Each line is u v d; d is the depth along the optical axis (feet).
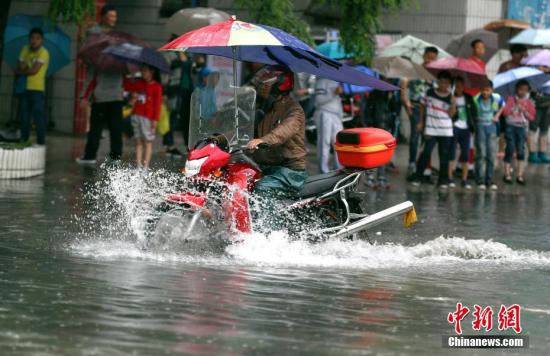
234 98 56.70
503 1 151.53
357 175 58.49
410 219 59.57
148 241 55.36
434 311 43.91
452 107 103.35
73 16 96.68
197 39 56.03
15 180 88.28
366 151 57.62
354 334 38.78
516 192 102.99
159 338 36.40
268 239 55.93
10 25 117.19
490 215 83.20
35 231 60.75
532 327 42.16
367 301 45.03
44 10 140.87
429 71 110.73
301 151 57.93
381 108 105.91
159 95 102.47
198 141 56.24
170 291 44.55
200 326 38.50
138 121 101.91
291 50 60.90
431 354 36.70
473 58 116.37
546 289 50.67
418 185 104.78
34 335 36.01
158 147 129.49
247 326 38.93
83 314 39.42
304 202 57.36
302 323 39.99
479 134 104.58
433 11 151.74
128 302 41.93
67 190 82.79
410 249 61.00
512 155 110.63
